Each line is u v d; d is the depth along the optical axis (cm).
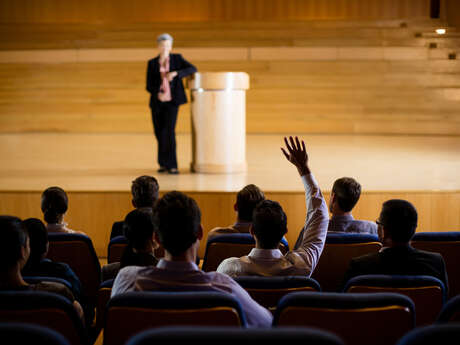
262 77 1045
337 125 1034
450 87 1017
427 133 1016
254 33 1055
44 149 806
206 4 1205
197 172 573
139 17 1212
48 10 1210
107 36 1068
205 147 563
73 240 292
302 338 112
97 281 300
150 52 1062
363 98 1029
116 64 1062
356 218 459
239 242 280
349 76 1034
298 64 1041
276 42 1050
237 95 561
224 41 1058
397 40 1039
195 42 1062
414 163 636
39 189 477
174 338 112
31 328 125
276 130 1041
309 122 1038
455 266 284
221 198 460
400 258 221
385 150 773
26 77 1069
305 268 223
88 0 1208
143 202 317
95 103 1059
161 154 564
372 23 1085
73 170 595
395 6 1184
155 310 154
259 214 219
